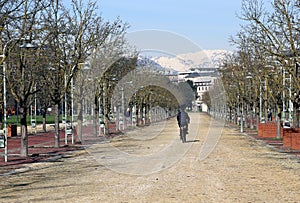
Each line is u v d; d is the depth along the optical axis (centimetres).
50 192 1573
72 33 3450
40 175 2028
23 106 2834
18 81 2877
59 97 3466
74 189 1630
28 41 2728
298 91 3425
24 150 2833
